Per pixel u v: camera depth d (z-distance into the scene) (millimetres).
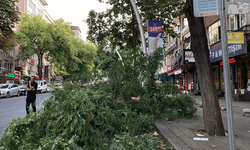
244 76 16016
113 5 14859
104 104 4891
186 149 3797
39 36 33469
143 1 12273
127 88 6238
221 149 3793
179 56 24156
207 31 20766
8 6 15594
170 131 5340
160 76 42406
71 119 3676
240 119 7148
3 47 18625
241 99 14242
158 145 4367
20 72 43344
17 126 3838
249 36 13516
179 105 7316
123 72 6211
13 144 3648
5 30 17062
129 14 15328
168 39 35688
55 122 4035
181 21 28141
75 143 3818
